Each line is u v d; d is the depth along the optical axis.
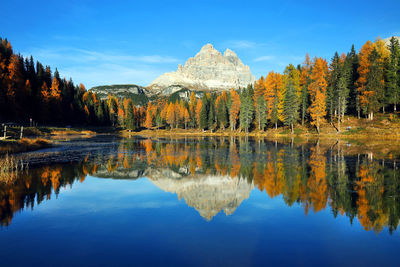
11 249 7.08
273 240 7.72
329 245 7.40
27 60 75.00
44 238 7.80
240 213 10.16
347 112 60.97
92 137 62.66
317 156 25.52
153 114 131.25
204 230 8.47
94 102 108.69
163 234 8.12
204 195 12.86
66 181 15.69
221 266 6.17
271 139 51.44
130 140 54.56
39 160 23.30
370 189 13.43
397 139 40.91
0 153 24.77
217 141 50.12
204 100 102.38
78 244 7.41
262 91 72.25
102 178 16.72
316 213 10.08
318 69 56.78
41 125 68.00
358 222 9.16
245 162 22.81
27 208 10.62
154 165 21.72
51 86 77.25
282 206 11.01
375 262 6.45
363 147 32.28
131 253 6.88
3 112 55.09
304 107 61.50
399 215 9.73
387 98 51.75
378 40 56.59
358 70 53.22
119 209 10.60
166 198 12.27
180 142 48.25
